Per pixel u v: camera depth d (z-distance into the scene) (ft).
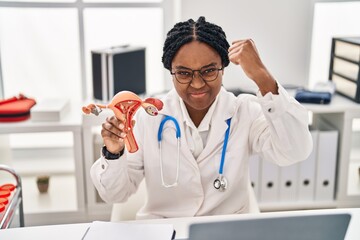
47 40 8.36
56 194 7.79
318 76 8.81
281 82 8.57
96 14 8.32
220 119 4.48
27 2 8.06
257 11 8.16
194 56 3.85
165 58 4.09
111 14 8.36
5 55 8.34
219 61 3.99
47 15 8.23
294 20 8.28
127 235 3.53
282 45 8.38
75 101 8.43
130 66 7.61
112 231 3.59
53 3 8.13
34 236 3.59
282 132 4.11
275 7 8.18
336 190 7.73
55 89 8.62
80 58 8.45
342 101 7.52
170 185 4.45
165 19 8.45
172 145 4.50
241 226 2.67
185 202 4.59
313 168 7.55
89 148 7.07
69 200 7.58
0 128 6.68
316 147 7.45
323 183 7.64
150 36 8.55
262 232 2.70
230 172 4.48
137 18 8.43
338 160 7.63
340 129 7.49
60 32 8.34
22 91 8.54
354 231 3.65
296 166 7.50
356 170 8.48
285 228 2.71
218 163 4.48
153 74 8.75
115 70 7.28
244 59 3.92
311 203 7.66
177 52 3.93
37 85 8.56
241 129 4.57
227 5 8.07
